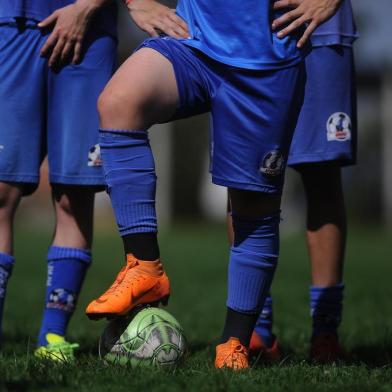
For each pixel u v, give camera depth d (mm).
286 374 11609
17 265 43156
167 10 12461
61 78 14094
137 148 11484
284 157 11797
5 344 16703
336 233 14852
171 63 11383
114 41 14508
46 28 14031
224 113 11547
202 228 95312
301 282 35375
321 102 14492
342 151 14469
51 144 14227
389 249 59188
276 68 11422
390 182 103500
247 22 11461
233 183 11648
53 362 12742
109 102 11375
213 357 14367
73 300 14727
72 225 14781
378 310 25375
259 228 12141
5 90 13797
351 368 12414
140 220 11547
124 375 11172
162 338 11828
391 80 104250
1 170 13797
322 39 14500
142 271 11578
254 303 12281
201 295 30547
